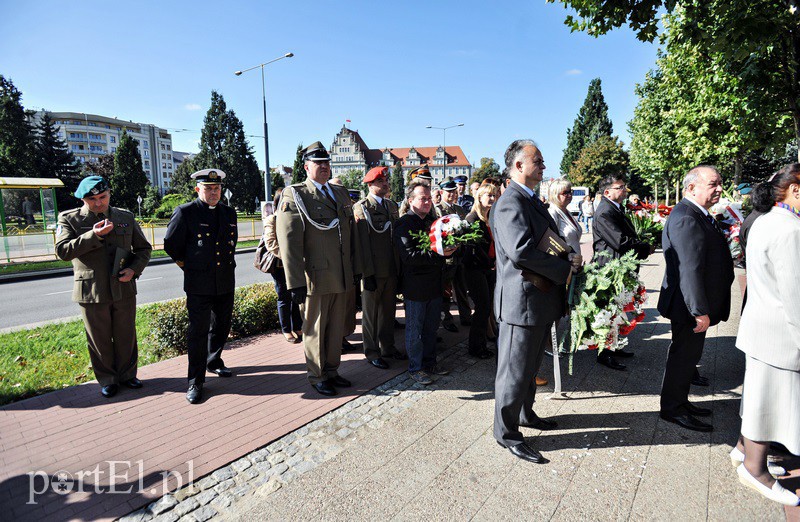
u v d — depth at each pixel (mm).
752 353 2488
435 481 2693
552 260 2742
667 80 14352
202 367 3869
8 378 4383
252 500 2531
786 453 2990
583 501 2494
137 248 4164
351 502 2506
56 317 7922
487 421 3451
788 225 2328
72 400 3850
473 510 2430
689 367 3281
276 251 5188
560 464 2861
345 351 5215
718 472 2750
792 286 2281
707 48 5758
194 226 3861
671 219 3135
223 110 62844
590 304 3303
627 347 5176
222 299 4223
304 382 4238
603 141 47938
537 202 2932
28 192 18531
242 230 30281
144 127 114250
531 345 2902
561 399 3842
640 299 3545
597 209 4672
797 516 2340
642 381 4203
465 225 3904
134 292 4062
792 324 2297
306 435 3256
